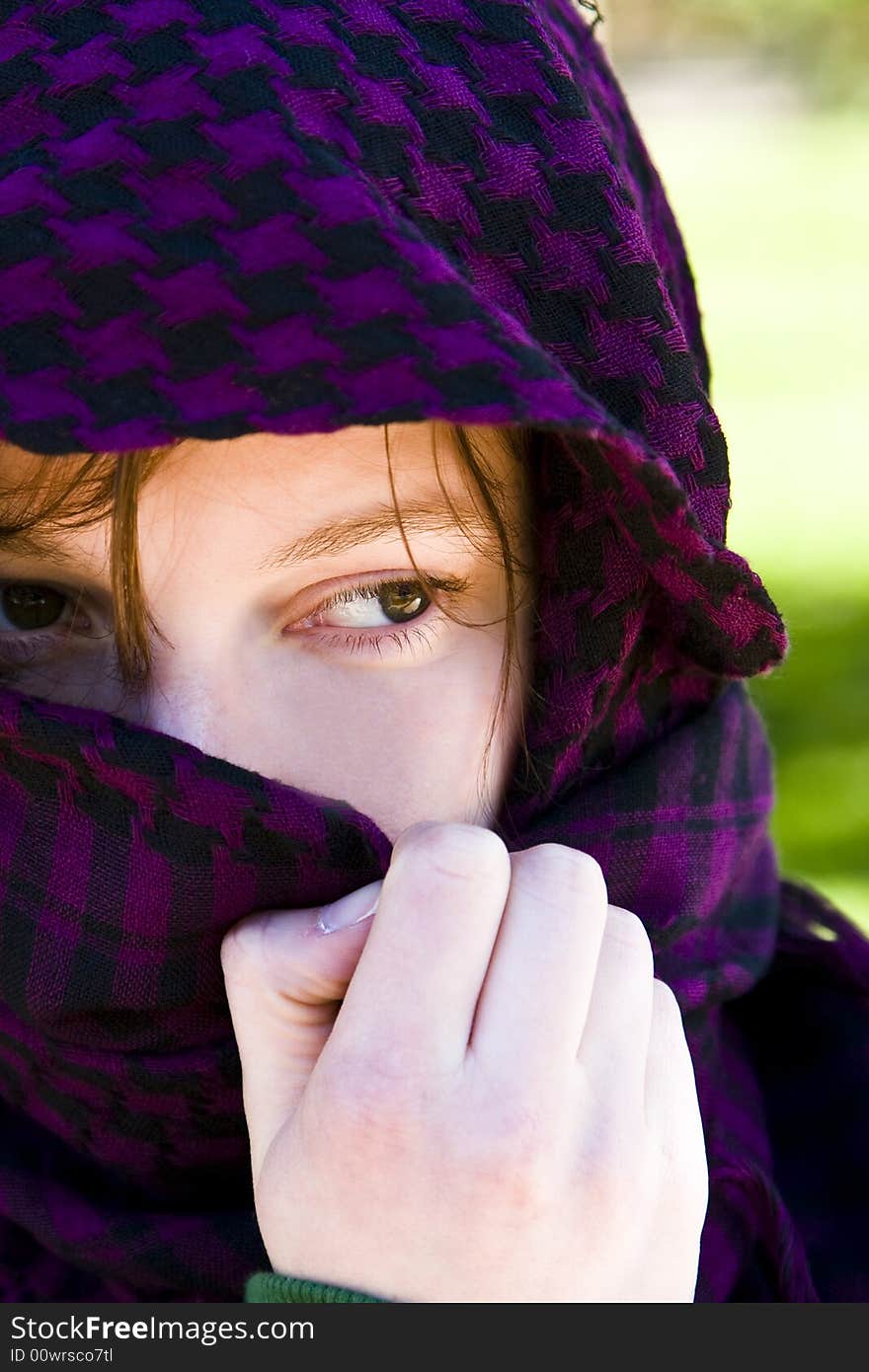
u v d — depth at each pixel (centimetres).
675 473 96
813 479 662
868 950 138
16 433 78
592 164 91
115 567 90
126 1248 109
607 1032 90
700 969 115
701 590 96
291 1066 92
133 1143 106
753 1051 141
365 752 97
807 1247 125
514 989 87
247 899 95
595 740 107
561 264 90
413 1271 85
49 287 80
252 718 95
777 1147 133
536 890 89
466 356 76
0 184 82
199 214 80
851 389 808
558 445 98
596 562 100
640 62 1900
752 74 1872
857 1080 135
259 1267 107
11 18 86
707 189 1397
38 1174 113
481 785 101
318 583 94
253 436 87
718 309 999
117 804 94
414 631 97
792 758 375
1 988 99
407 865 88
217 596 92
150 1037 100
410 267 77
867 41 1800
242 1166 108
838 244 1168
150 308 79
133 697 94
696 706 114
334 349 77
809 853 326
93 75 83
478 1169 84
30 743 92
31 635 100
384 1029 86
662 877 108
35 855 96
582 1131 87
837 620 470
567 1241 85
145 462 87
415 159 86
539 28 92
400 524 91
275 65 83
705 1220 115
